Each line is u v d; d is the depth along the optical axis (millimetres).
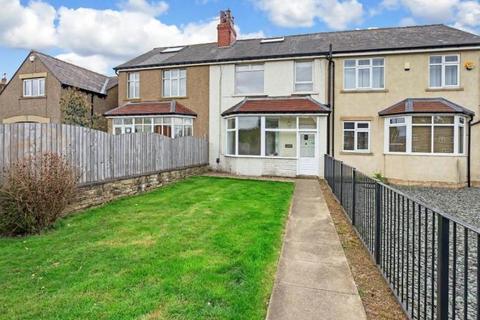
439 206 10727
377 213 5035
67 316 3541
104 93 23328
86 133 9117
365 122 17141
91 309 3662
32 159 7281
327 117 17156
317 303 3801
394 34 18500
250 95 18734
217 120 19484
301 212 8648
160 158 13414
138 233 6668
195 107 19875
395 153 16109
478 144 15758
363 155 17016
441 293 2863
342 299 3900
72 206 8398
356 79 17312
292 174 17156
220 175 17375
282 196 11016
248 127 17781
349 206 7965
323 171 16625
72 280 4449
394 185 15719
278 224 7289
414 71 16500
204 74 19703
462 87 15945
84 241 6199
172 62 20062
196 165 17359
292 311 3617
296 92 18125
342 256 5359
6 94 22422
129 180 10992
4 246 6020
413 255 3658
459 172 15156
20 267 4953
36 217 6863
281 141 17531
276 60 18266
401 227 4246
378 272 4852
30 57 21719
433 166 15359
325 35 20125
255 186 13336
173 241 6078
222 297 3887
